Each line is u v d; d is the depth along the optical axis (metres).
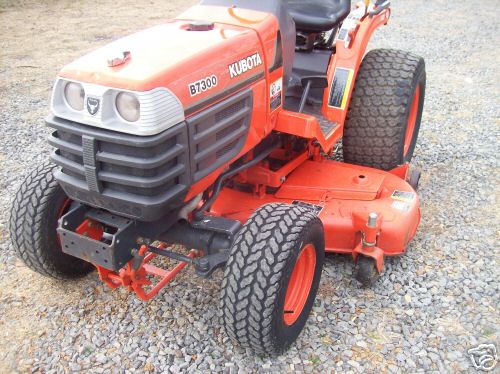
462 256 3.47
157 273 2.93
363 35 3.66
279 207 2.62
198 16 2.97
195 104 2.36
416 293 3.14
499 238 3.65
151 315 2.98
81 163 2.40
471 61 7.70
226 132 2.61
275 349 2.57
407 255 3.48
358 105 3.78
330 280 3.26
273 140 3.29
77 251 2.57
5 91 6.58
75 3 11.41
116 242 2.44
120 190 2.35
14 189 4.31
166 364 2.66
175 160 2.35
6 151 5.01
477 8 11.17
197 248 2.81
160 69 2.24
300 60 4.05
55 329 2.89
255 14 2.91
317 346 2.77
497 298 3.10
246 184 3.50
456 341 2.80
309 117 3.03
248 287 2.38
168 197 2.34
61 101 2.37
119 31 9.15
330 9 4.01
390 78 3.74
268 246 2.41
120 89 2.17
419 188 4.30
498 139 5.17
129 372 2.62
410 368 2.64
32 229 2.85
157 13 10.50
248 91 2.69
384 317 2.96
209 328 2.88
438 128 5.43
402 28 9.57
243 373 2.60
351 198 3.40
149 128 2.15
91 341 2.82
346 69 3.61
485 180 4.42
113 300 3.10
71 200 3.00
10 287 3.22
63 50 8.17
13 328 2.90
